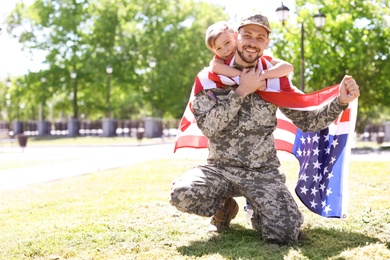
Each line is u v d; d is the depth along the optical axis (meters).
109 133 41.72
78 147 27.41
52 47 45.00
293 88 4.36
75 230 4.91
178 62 43.06
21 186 9.41
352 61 22.34
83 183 9.42
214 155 4.33
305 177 4.64
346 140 4.39
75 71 44.84
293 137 4.87
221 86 4.19
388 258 3.66
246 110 4.24
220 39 4.17
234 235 4.50
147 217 5.44
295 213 4.13
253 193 4.17
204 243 4.27
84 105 52.06
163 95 44.16
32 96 48.19
